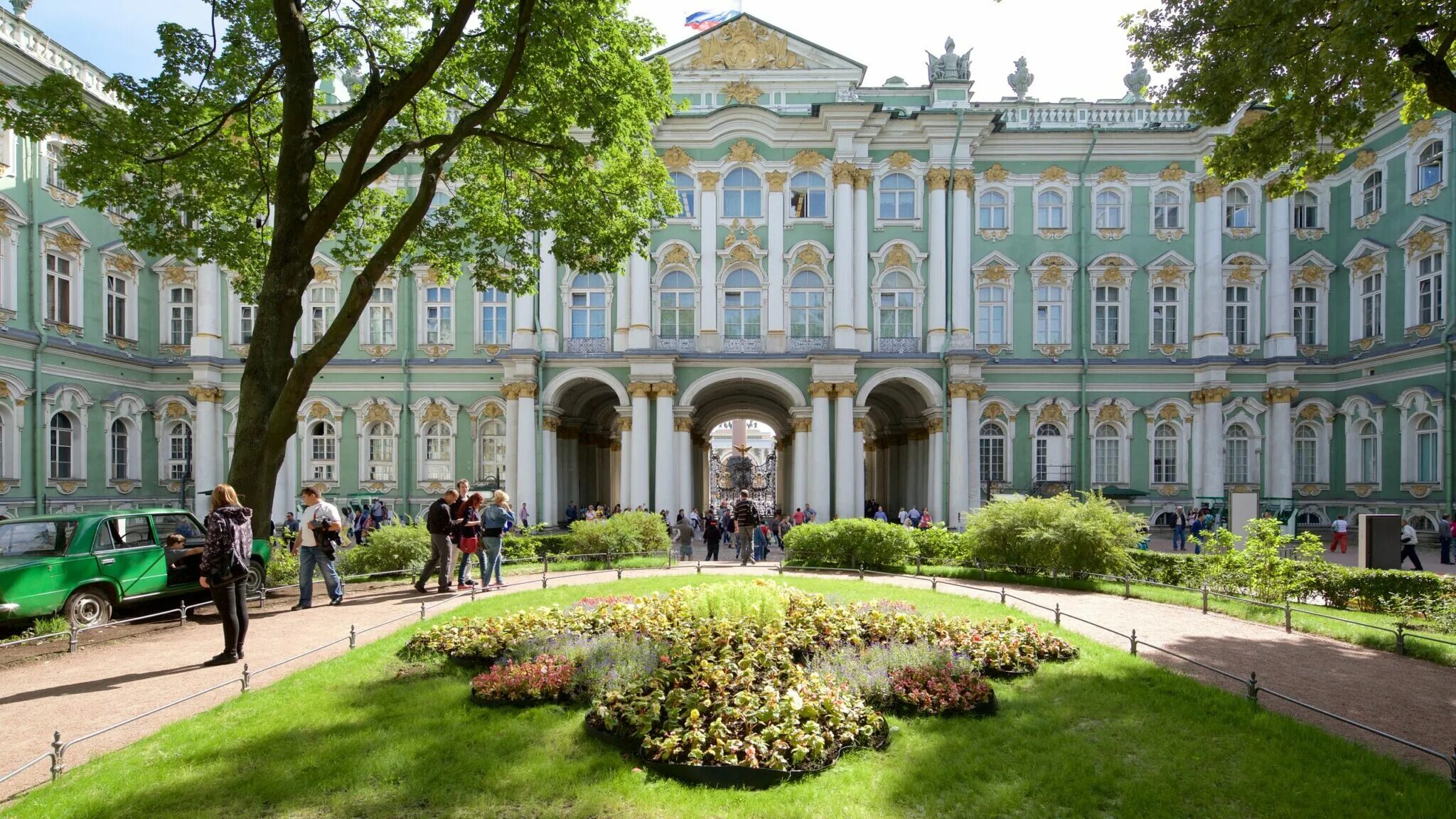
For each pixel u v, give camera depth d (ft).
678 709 22.02
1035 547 57.11
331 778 19.10
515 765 20.13
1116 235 107.96
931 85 106.93
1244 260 106.73
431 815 17.58
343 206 47.32
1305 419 107.34
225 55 51.06
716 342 103.24
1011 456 106.32
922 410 112.27
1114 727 23.26
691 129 103.76
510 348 102.17
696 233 104.58
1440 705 26.45
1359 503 102.53
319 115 62.34
